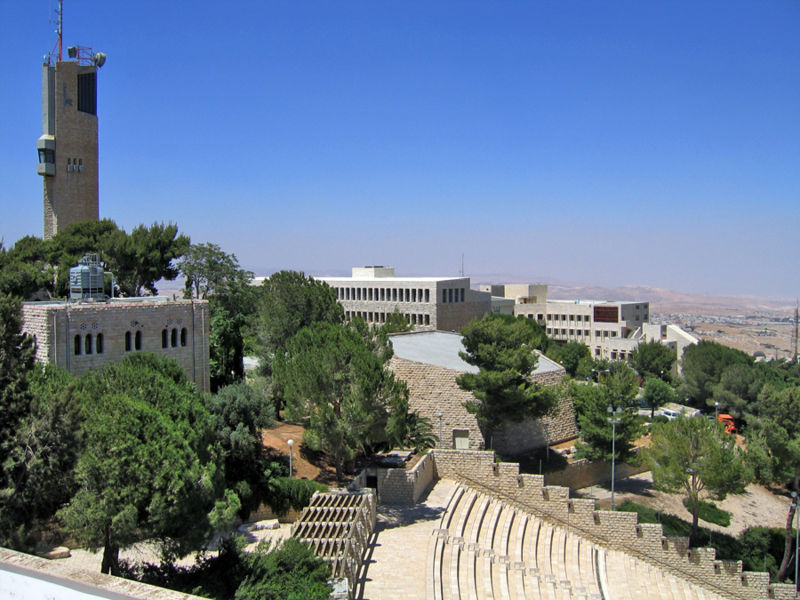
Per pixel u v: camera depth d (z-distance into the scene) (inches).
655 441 2453.2
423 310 5324.8
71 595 431.8
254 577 1264.8
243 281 3324.3
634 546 2240.4
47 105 4082.2
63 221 4099.4
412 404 2738.7
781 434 2453.2
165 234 3472.0
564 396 2733.8
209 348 2466.8
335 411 1990.7
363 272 6259.8
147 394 1450.5
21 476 1275.8
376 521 1932.8
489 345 2517.2
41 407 1320.1
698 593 2108.8
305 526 1585.9
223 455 1574.8
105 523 1212.5
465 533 1929.1
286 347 2294.5
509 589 1653.5
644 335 6294.3
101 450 1235.9
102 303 2213.3
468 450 2395.4
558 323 7352.4
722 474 2277.3
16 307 1419.8
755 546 2479.1
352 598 1355.8
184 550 1290.6
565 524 2276.1
